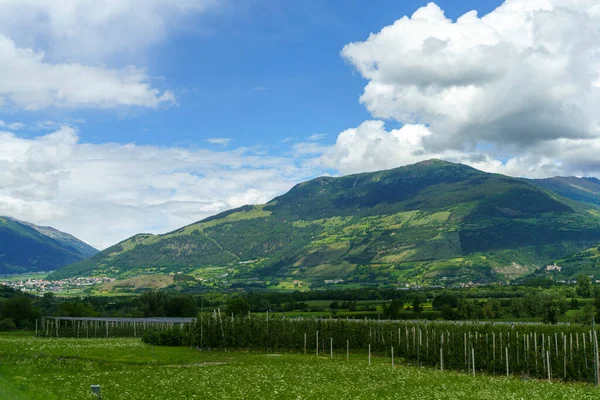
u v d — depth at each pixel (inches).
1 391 1691.7
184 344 4675.2
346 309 7588.6
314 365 3181.6
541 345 3400.6
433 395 2135.8
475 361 3380.9
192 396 1983.3
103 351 3654.0
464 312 6471.5
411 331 4165.8
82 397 1873.8
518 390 2380.7
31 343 3959.2
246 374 2650.1
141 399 1910.7
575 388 2566.4
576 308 7062.0
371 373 2817.4
